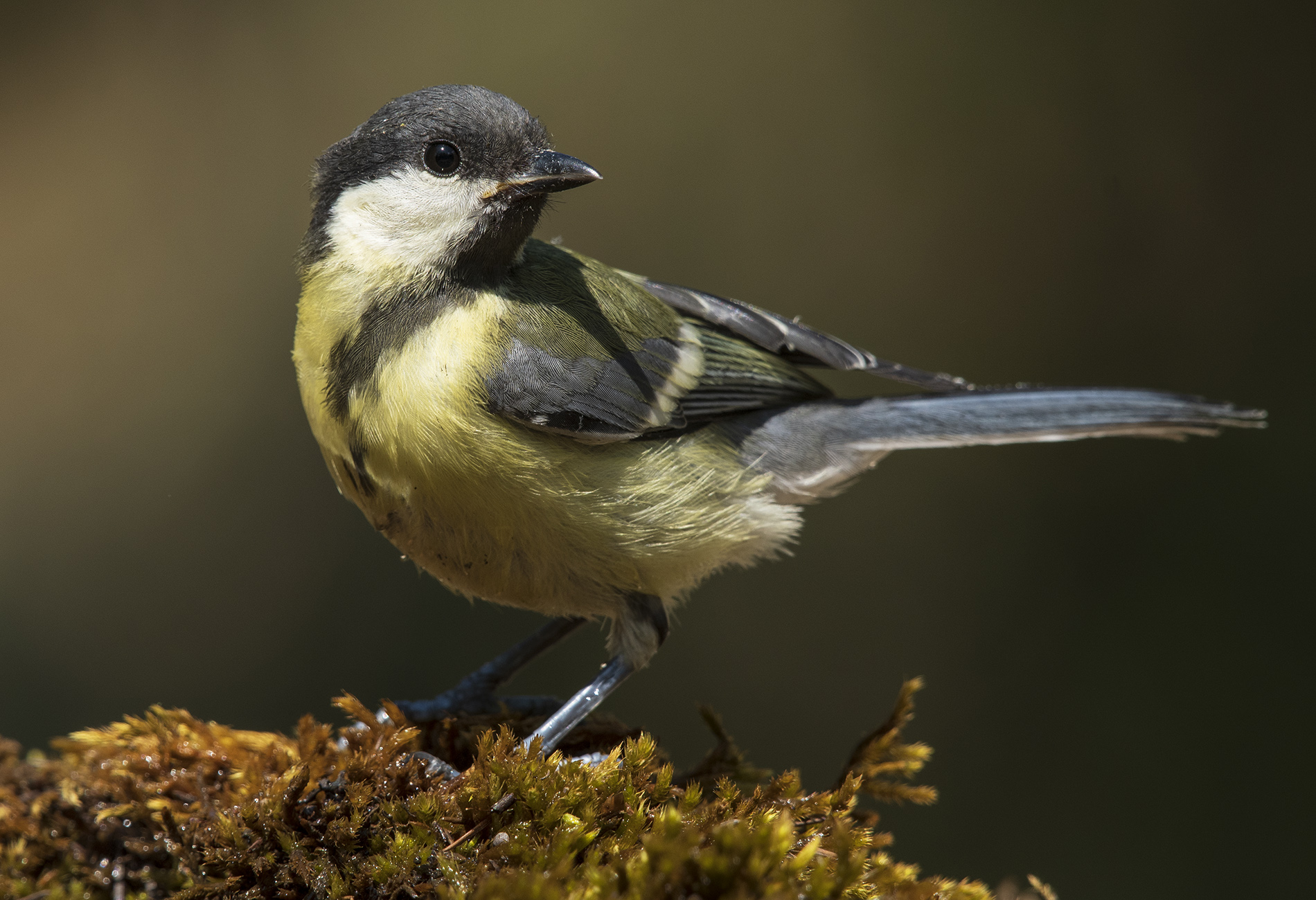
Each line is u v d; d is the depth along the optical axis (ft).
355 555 9.00
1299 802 7.74
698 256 10.12
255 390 9.88
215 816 7.26
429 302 7.32
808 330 7.45
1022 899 7.32
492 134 7.32
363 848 7.25
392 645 8.58
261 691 8.36
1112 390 7.42
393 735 7.26
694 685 8.66
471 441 7.31
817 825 7.27
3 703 8.14
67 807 7.29
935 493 9.29
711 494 7.37
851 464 7.43
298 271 7.35
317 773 7.26
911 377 7.47
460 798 7.25
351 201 7.34
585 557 7.34
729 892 7.18
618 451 7.34
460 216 7.33
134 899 7.28
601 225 10.24
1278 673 8.15
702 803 7.28
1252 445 8.89
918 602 8.90
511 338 7.32
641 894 7.18
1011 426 7.42
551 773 7.25
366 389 7.31
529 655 7.40
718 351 7.40
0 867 7.29
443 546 7.33
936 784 8.16
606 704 8.51
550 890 7.19
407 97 7.34
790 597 9.01
